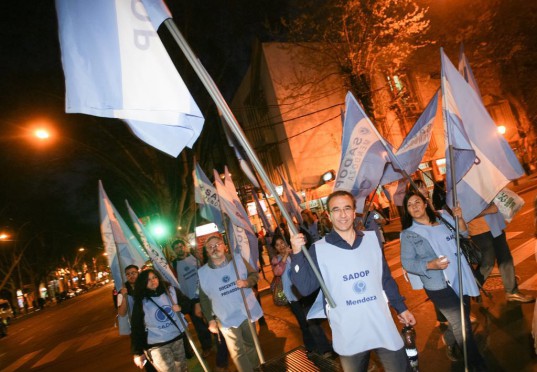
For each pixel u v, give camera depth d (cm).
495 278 603
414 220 380
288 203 812
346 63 1727
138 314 430
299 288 281
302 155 2102
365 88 1688
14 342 1838
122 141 1583
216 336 522
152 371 515
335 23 1711
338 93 2153
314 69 2120
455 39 1973
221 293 459
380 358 274
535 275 567
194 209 1733
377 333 268
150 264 595
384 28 1745
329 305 272
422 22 1686
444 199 476
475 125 390
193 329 888
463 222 382
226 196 561
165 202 1648
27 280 5069
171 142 236
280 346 603
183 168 1614
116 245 507
